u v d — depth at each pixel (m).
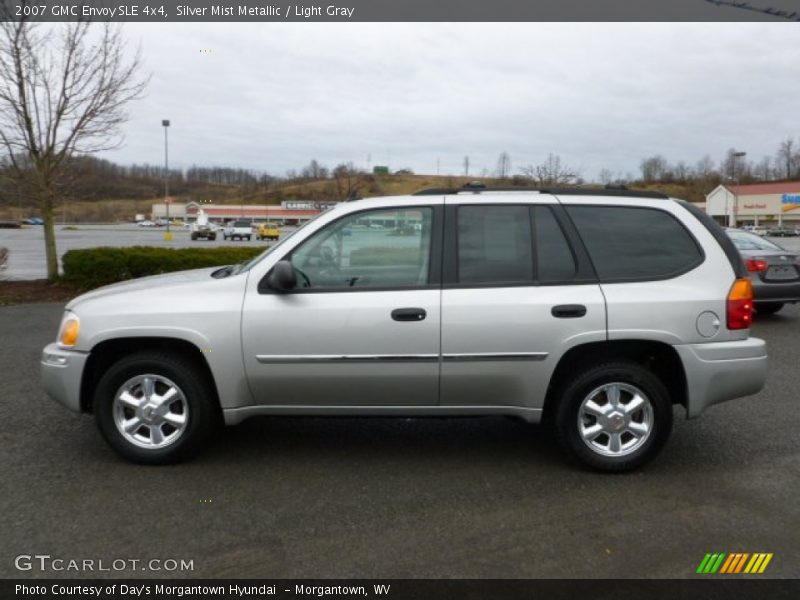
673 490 3.98
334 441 4.86
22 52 11.84
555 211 4.29
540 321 4.07
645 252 4.25
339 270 4.20
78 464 4.32
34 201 13.17
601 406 4.20
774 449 4.68
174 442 4.27
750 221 82.56
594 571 3.08
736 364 4.15
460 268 4.17
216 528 3.47
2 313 10.48
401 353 4.09
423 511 3.69
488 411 4.25
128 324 4.14
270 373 4.14
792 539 3.38
